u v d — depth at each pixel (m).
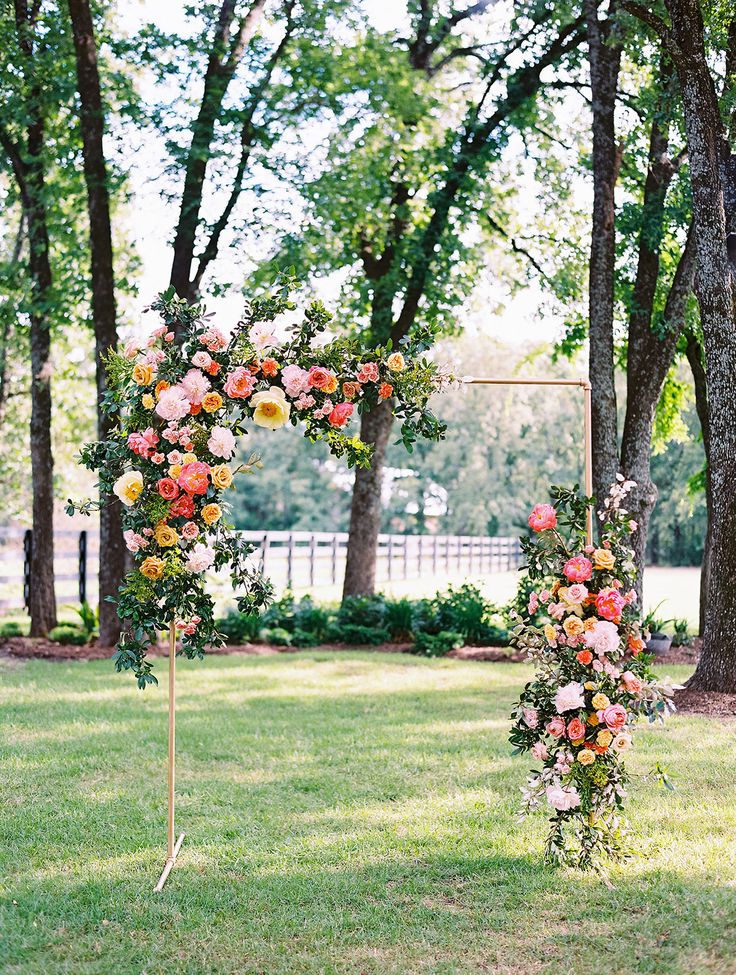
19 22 13.12
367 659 12.10
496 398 44.44
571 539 4.83
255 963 3.62
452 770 6.41
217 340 4.67
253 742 7.28
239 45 12.57
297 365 4.78
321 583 26.31
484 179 14.02
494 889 4.31
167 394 4.48
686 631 14.38
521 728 4.68
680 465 41.00
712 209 8.82
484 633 13.45
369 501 14.67
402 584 26.38
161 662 11.62
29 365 17.00
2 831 5.16
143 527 4.55
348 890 4.30
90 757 6.77
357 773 6.35
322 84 12.52
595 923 3.95
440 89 14.53
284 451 48.50
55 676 10.56
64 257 13.80
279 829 5.16
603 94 11.19
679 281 11.81
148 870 4.59
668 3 8.92
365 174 13.09
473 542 34.69
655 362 12.01
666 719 8.03
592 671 4.60
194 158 11.87
